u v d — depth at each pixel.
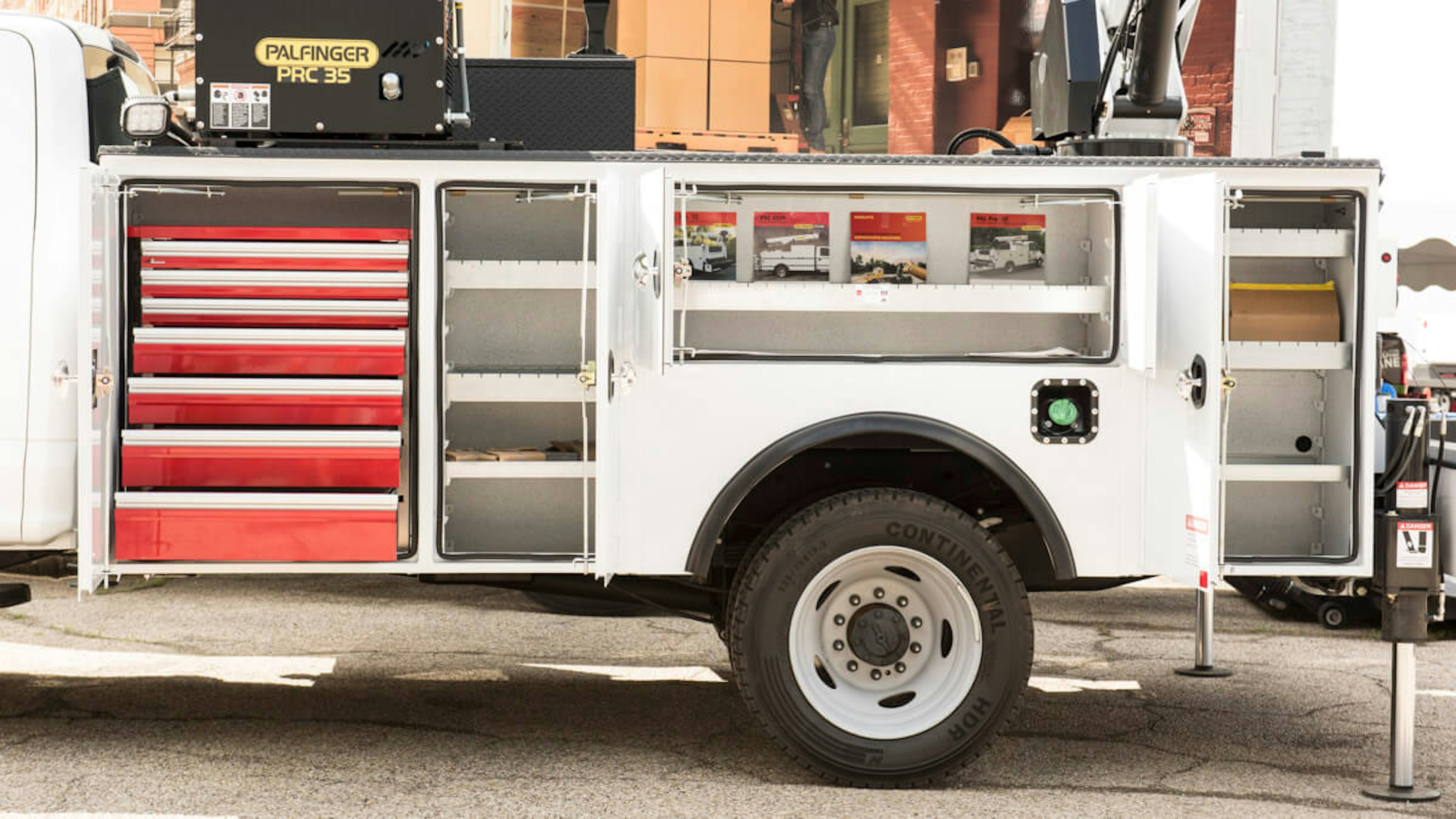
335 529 4.06
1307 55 9.66
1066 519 4.17
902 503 4.09
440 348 4.11
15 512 4.09
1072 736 4.81
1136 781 4.26
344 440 4.06
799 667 4.11
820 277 4.31
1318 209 4.55
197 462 4.05
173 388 4.04
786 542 4.07
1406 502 4.11
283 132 4.16
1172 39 4.53
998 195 4.22
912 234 4.32
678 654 6.18
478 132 5.04
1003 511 4.51
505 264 4.21
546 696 5.34
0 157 4.14
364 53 4.16
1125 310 4.15
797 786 4.16
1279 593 7.09
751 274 4.29
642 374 4.09
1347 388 4.29
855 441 4.16
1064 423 4.17
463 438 4.47
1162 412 4.16
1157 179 4.03
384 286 4.09
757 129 9.59
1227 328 4.13
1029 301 4.24
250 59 4.15
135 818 3.77
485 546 4.39
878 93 9.93
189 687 5.39
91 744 4.54
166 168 4.00
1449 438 4.89
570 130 5.06
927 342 4.38
